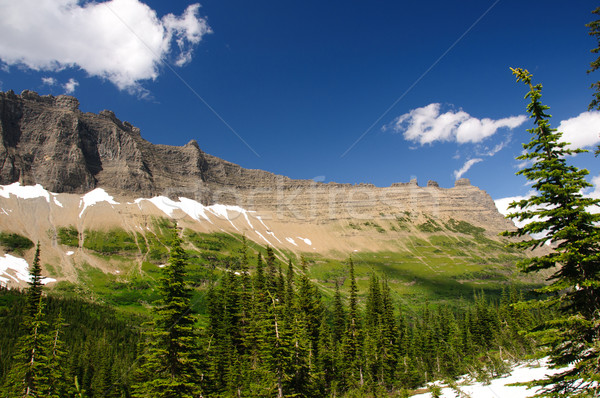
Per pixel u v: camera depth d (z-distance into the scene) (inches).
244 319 2546.8
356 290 2955.2
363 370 2701.8
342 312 3341.5
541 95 707.4
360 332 2812.5
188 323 1370.6
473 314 4473.4
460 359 3248.0
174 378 1282.0
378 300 3668.8
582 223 649.0
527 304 682.8
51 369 1706.4
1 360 3132.4
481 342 3818.9
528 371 2102.6
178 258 1385.3
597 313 618.2
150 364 1301.7
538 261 667.4
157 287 1358.3
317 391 1887.3
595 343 608.7
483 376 2274.9
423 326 4269.2
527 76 716.7
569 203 661.9
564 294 665.0
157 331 1295.5
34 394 1610.5
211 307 2696.9
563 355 659.4
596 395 583.8
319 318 2974.9
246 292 2664.9
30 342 1672.0
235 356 2290.8
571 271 653.3
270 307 1796.3
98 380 2962.6
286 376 1631.4
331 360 2519.7
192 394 1317.7
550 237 665.6
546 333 650.8
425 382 3095.5
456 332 3720.5
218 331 2461.9
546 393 638.5
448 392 2145.7
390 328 3144.7
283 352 1665.8
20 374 1608.0
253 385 1718.8
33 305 1809.8
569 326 637.3
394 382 2817.4
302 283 2950.3
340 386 2544.3
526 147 719.1
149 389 1285.7
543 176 669.3
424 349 3543.3
